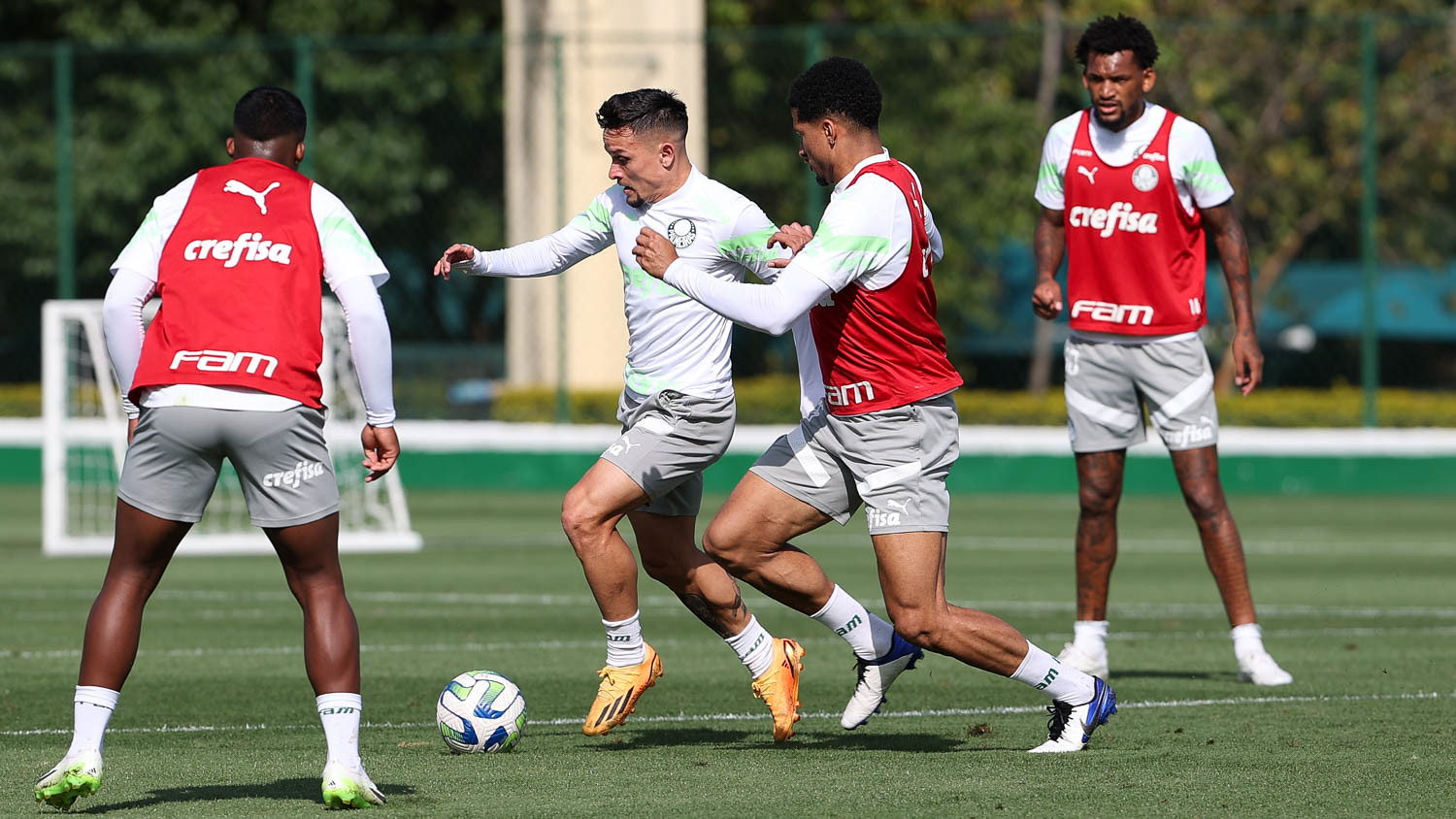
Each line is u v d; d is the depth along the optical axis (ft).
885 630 75.61
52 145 284.41
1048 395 254.88
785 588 74.54
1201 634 115.03
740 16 311.47
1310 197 296.10
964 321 295.28
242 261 60.95
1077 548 96.63
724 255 75.51
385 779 67.36
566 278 242.58
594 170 244.83
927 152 279.49
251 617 123.54
